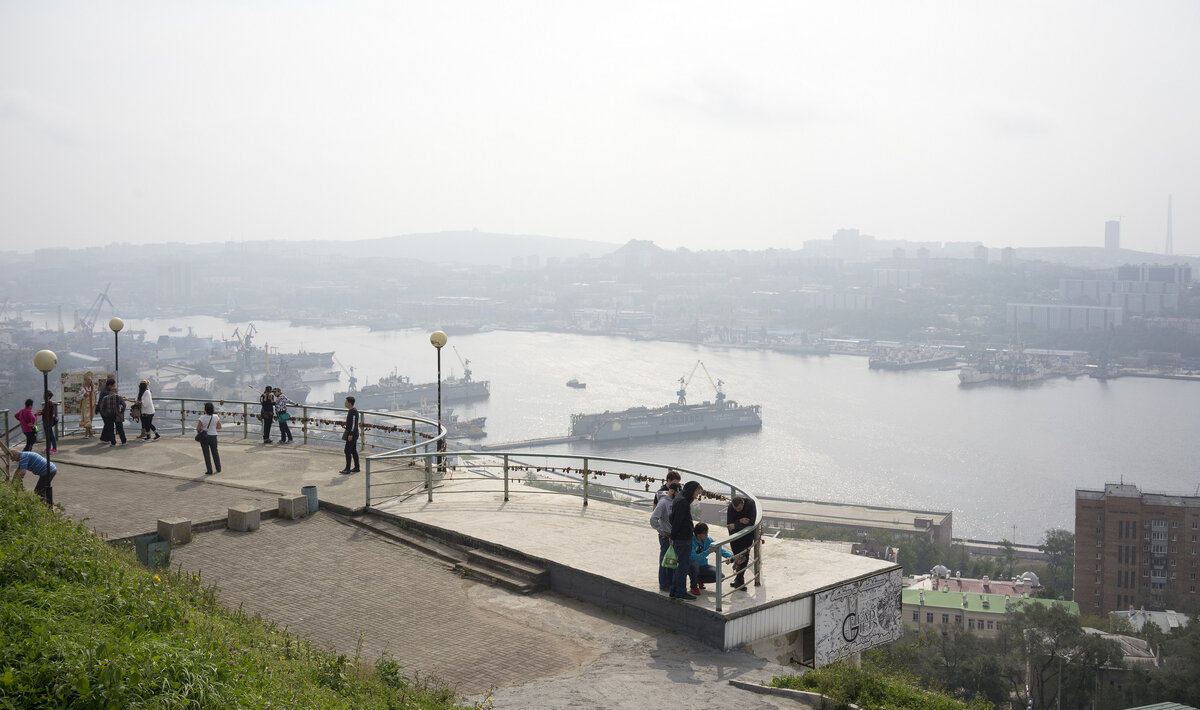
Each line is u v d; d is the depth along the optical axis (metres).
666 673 11.65
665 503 13.31
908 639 77.50
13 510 11.47
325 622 13.09
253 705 7.32
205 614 10.49
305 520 18.00
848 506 143.12
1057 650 70.56
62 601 8.46
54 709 6.31
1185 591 106.25
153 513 17.58
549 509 18.47
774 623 13.15
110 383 25.55
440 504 18.88
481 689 11.00
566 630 13.15
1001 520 145.75
